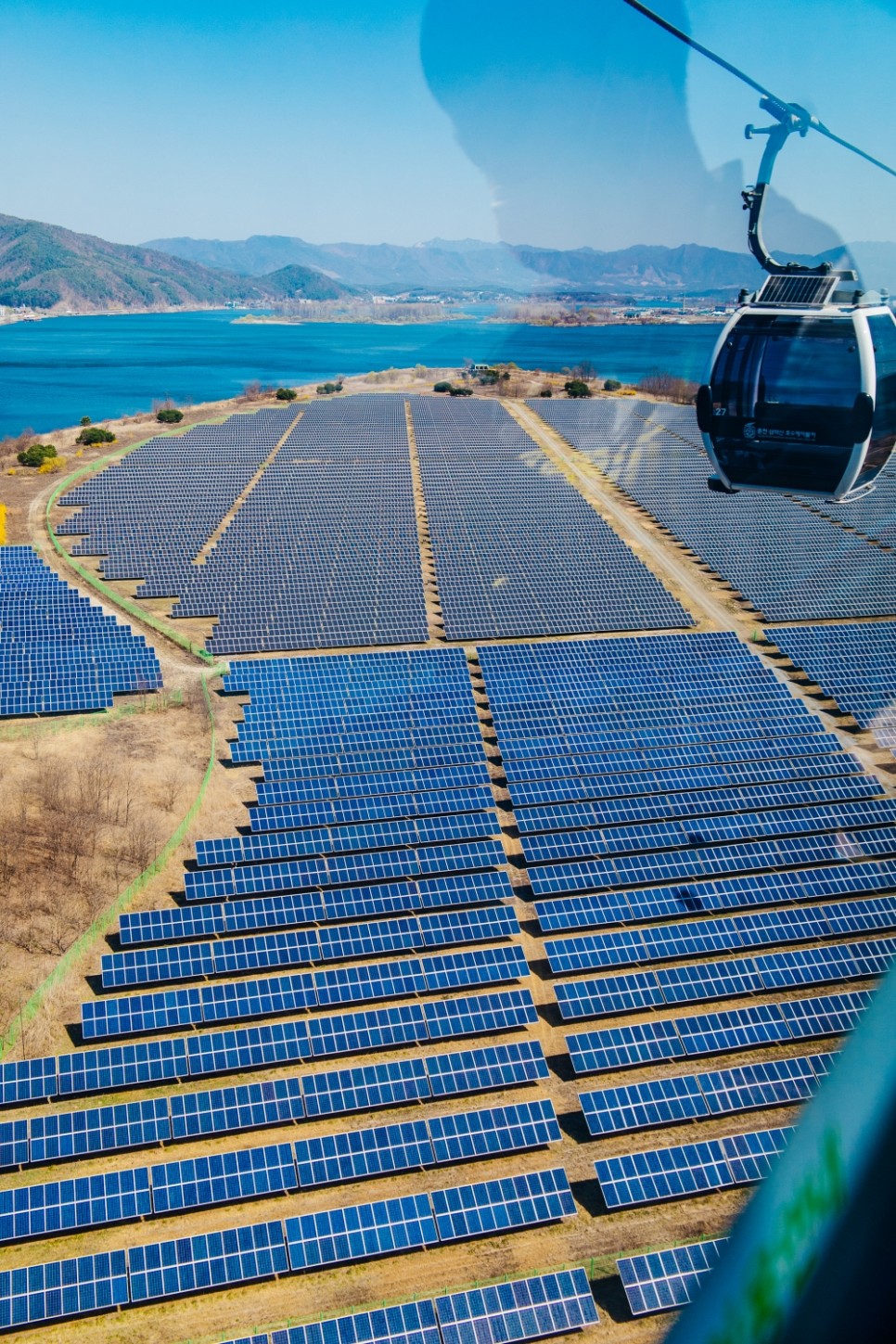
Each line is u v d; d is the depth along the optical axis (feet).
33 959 166.20
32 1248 123.65
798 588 345.10
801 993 173.17
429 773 226.38
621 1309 119.34
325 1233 123.95
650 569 365.81
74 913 176.86
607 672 274.57
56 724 242.99
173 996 157.89
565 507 418.92
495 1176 136.98
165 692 261.65
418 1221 126.52
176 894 185.88
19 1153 133.59
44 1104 143.95
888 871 199.31
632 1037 157.69
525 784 225.15
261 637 296.30
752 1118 147.64
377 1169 134.92
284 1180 132.05
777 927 183.32
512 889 192.75
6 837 194.29
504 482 449.06
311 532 382.63
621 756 237.66
